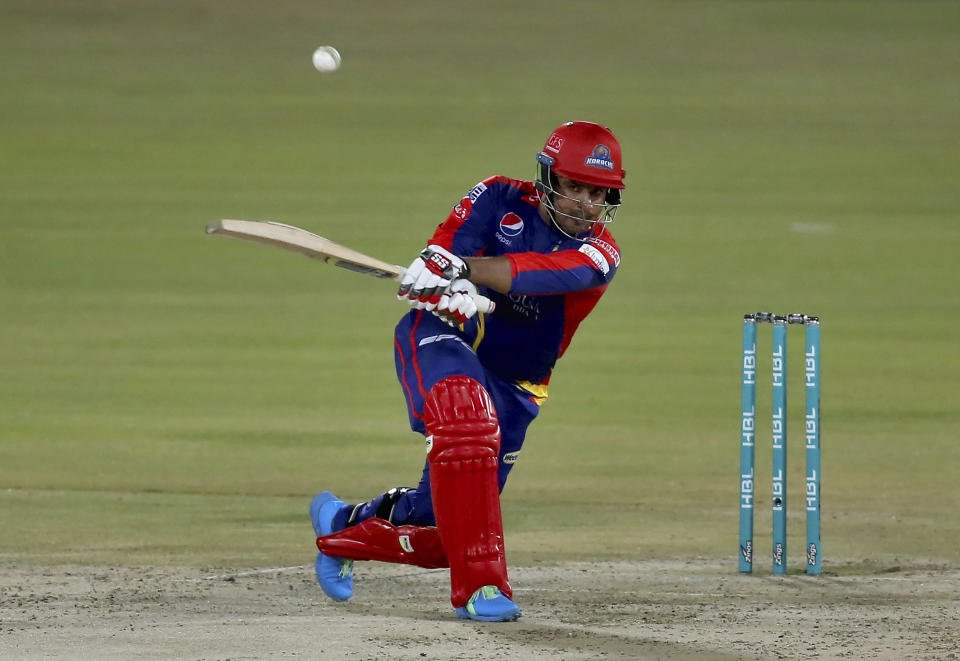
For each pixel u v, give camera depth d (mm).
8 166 103125
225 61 142000
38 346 54750
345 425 41156
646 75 139000
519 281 17422
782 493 23688
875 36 152500
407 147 111938
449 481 17516
